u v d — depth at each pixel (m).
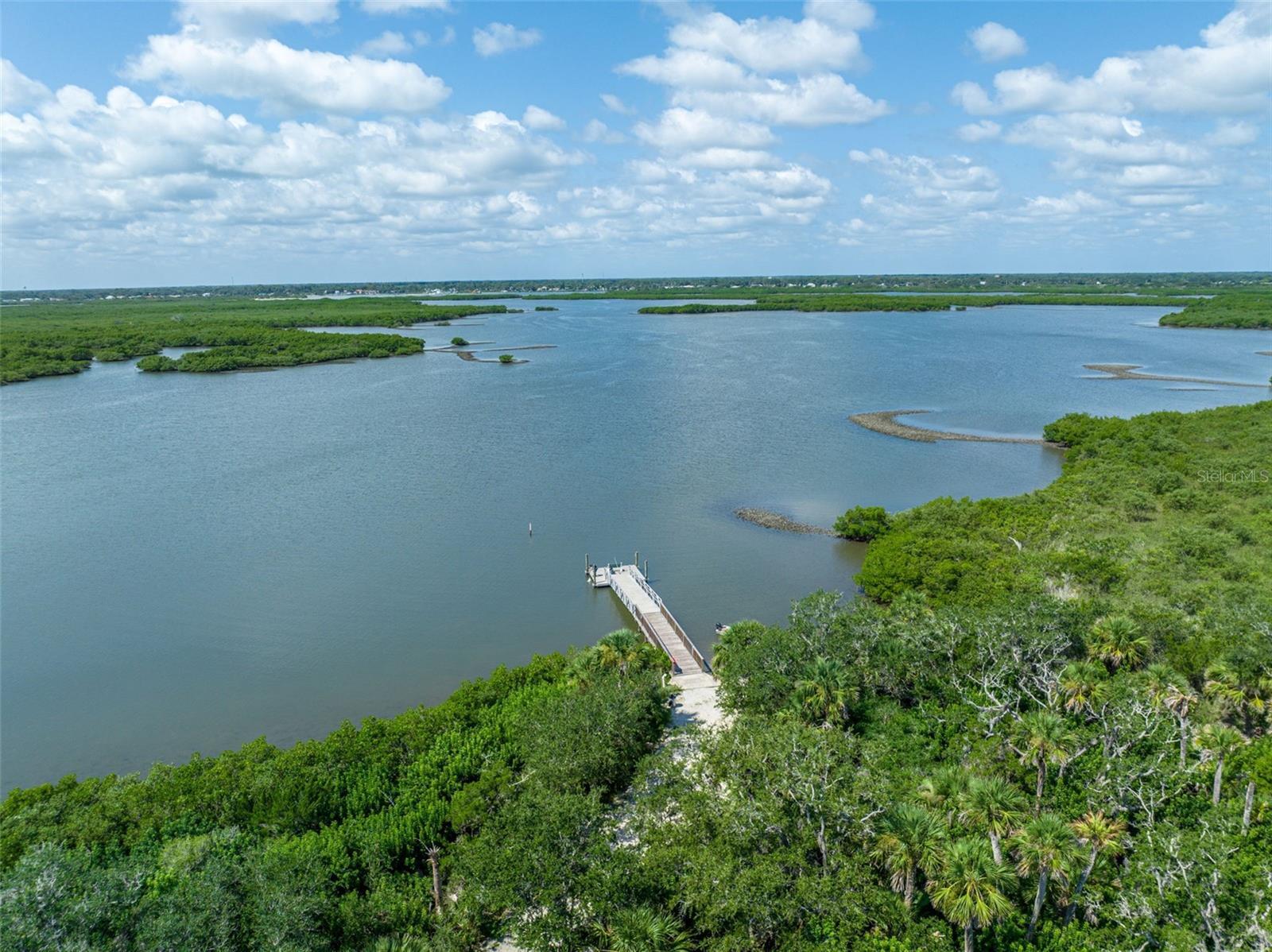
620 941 32.31
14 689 63.94
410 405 168.62
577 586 81.06
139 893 34.62
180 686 64.25
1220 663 48.16
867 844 36.19
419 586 81.31
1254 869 35.66
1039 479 113.88
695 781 42.12
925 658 54.84
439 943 36.00
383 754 48.88
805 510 102.44
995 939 34.81
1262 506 86.56
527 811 36.62
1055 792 43.03
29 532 95.56
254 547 91.25
